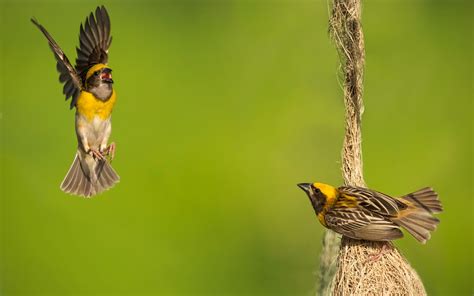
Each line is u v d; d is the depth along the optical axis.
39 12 20.22
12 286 17.16
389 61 19.20
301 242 17.30
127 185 17.89
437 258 16.23
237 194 17.83
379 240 9.33
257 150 18.30
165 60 19.83
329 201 9.71
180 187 17.91
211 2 20.55
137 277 17.08
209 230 17.52
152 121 18.89
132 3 20.55
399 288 9.45
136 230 17.44
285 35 19.72
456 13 19.97
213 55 19.98
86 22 10.87
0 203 17.73
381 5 19.88
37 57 19.88
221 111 19.03
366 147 17.80
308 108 18.34
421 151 17.84
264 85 19.20
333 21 9.67
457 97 18.59
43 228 17.53
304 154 17.86
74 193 11.22
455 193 17.25
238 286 16.94
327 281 10.35
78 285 16.98
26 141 18.53
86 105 10.73
